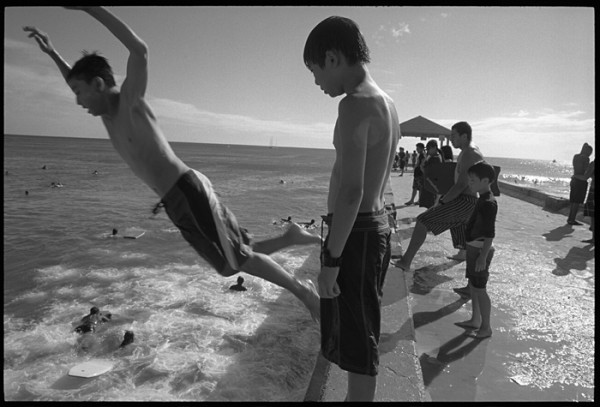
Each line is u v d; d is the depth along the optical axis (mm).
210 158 105000
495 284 6332
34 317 6906
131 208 20156
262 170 61219
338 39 2248
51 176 37875
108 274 9172
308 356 5496
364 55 2309
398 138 2555
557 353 4297
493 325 4945
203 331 6242
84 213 18344
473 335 4699
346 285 2391
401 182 22969
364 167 2258
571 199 11086
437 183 9750
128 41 2273
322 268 2295
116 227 14828
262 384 4836
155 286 8312
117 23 2221
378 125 2229
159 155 2533
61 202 21938
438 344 4496
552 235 9805
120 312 7012
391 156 2434
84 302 7543
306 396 3371
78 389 4891
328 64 2299
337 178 2436
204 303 7355
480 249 4609
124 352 5688
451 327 4914
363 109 2180
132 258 10508
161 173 2557
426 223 5844
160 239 12875
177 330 6301
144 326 6453
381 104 2254
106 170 46375
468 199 5746
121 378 5082
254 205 22562
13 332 6359
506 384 3744
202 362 5348
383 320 4246
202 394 4672
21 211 18828
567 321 5043
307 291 2898
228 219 2781
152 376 5098
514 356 4238
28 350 5812
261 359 5406
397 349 3652
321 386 3504
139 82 2402
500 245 8750
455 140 5949
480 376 3875
